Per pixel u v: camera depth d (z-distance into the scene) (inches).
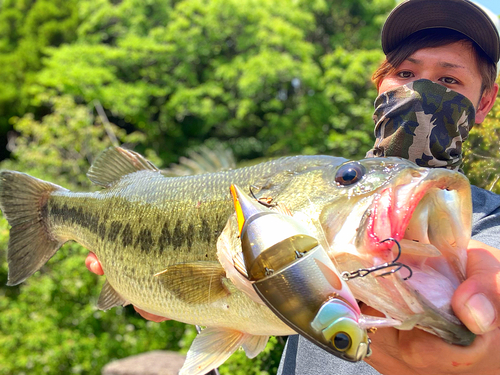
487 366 34.6
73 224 76.3
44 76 531.5
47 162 418.3
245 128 663.8
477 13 55.3
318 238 43.4
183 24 571.5
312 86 544.4
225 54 609.3
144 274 63.7
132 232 65.6
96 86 536.1
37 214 81.3
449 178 38.2
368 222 39.4
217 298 53.1
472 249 36.9
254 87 531.5
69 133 441.7
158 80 601.3
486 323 31.4
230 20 564.1
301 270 34.7
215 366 54.9
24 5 756.6
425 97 56.0
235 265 44.4
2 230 339.0
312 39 641.6
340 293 34.1
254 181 54.6
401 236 37.9
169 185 63.4
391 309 36.8
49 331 319.9
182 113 591.2
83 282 329.1
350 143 517.3
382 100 59.4
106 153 74.9
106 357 316.8
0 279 367.2
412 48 58.2
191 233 58.9
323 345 33.6
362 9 626.5
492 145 75.7
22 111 679.7
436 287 35.4
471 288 32.4
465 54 57.2
